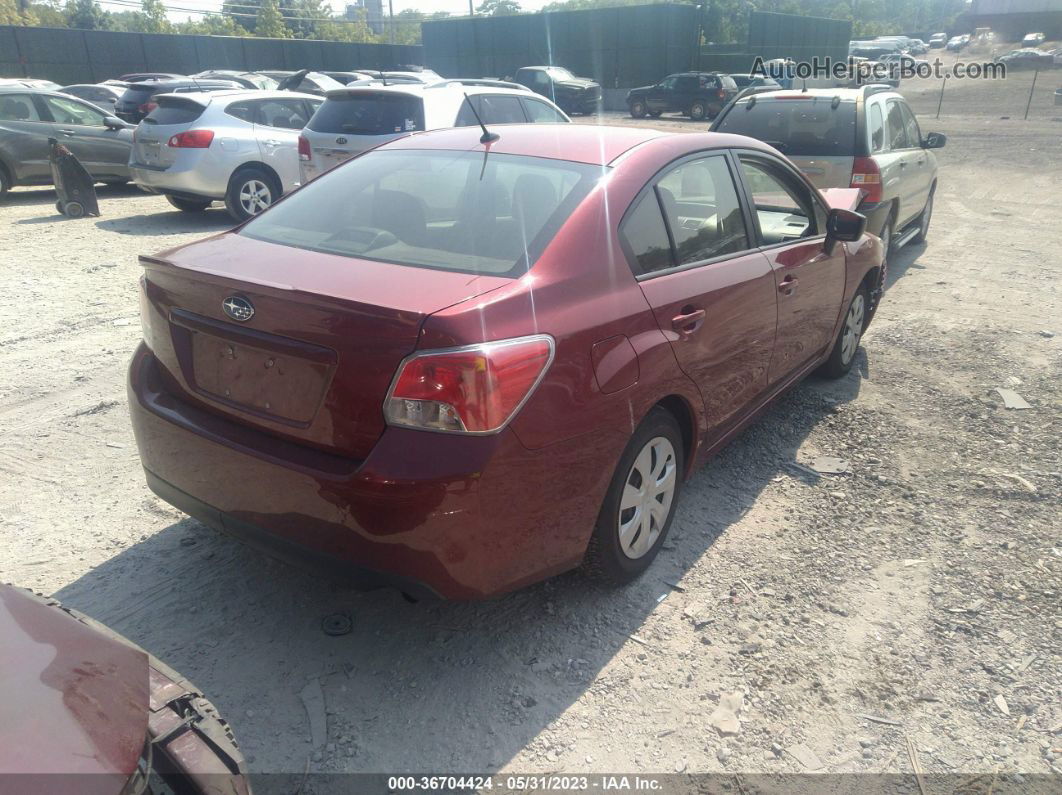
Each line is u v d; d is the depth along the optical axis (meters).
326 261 2.85
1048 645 3.10
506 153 3.45
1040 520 3.97
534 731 2.63
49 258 8.66
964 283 8.49
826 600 3.32
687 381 3.32
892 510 4.04
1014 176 16.64
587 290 2.85
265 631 3.04
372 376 2.42
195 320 2.79
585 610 3.21
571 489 2.77
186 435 2.79
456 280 2.67
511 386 2.48
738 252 3.82
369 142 8.94
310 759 2.49
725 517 3.94
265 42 36.84
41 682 1.54
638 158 3.35
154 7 61.47
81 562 3.38
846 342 5.56
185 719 1.76
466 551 2.51
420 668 2.88
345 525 2.47
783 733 2.65
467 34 41.44
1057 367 6.05
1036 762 2.57
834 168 7.62
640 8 37.56
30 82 13.45
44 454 4.28
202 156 10.47
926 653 3.04
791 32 43.91
